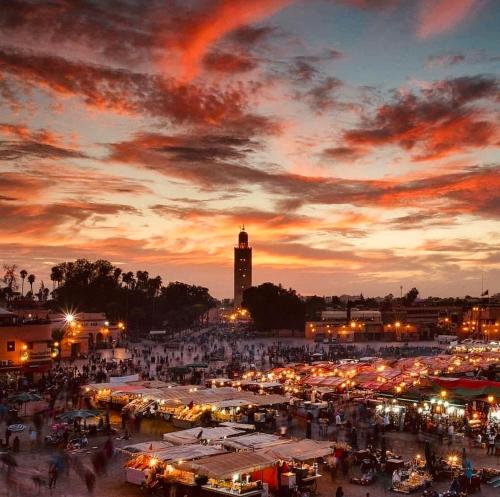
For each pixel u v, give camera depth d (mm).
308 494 33969
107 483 35875
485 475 37500
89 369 88562
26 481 35969
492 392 49031
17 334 77188
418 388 53531
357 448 43438
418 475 36250
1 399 60156
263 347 132000
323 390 61750
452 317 193250
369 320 191375
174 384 62875
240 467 31625
